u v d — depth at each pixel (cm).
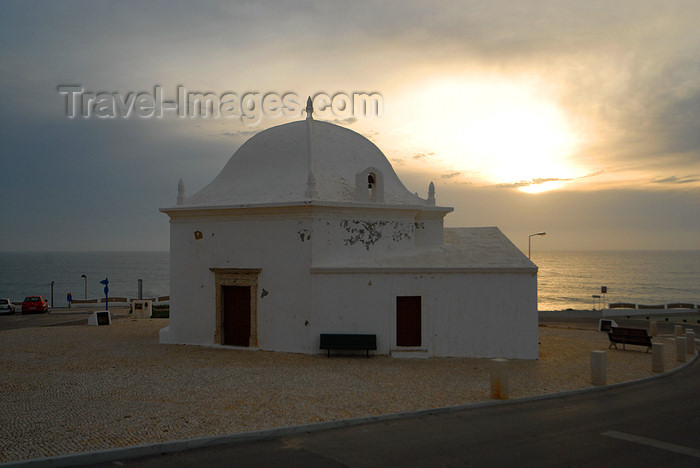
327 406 1115
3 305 4059
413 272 1808
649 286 13938
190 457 830
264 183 2005
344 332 1792
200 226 1981
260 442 905
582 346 2183
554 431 967
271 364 1609
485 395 1236
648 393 1312
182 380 1363
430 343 1798
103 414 1045
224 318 1947
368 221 1936
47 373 1455
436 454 839
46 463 786
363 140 2280
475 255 1964
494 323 1802
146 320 3097
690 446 882
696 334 2955
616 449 864
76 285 14575
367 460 812
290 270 1828
